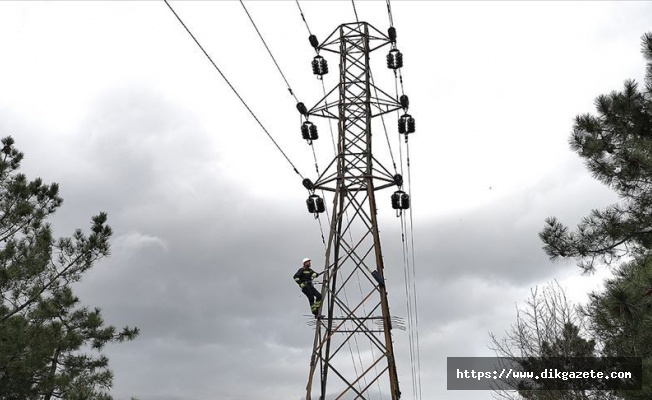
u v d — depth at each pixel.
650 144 15.20
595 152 15.66
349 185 19.11
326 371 17.36
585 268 16.30
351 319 17.55
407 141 20.81
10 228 23.66
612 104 15.66
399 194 20.45
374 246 18.14
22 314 22.02
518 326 17.89
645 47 15.12
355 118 19.95
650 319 11.56
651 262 12.65
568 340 16.62
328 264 17.92
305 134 19.83
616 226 16.03
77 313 24.91
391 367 16.92
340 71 20.53
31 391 21.36
